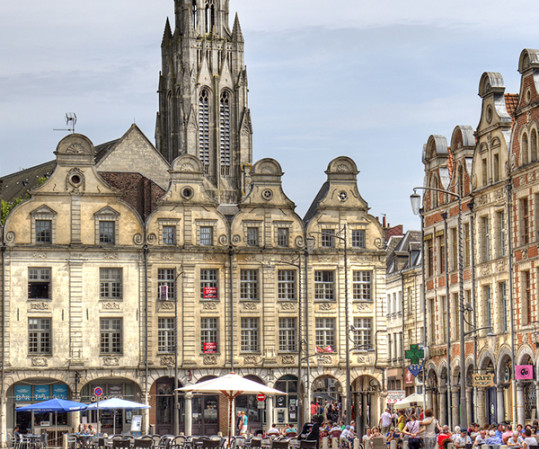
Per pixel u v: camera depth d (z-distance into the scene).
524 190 81.75
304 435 73.31
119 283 107.81
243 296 110.56
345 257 107.88
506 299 85.12
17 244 105.62
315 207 119.69
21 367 104.50
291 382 110.81
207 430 109.00
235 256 110.44
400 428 77.44
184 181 110.12
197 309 109.06
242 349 110.06
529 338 80.31
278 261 111.31
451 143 95.88
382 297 113.00
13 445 98.31
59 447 96.31
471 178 91.12
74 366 105.50
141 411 107.12
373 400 112.81
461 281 77.50
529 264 80.75
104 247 107.38
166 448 73.50
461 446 59.94
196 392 107.31
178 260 109.06
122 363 106.81
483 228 89.44
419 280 125.88
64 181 107.38
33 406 85.94
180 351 108.31
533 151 81.00
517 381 81.81
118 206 108.31
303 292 111.69
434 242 98.44
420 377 108.88
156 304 108.31
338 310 112.19
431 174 99.81
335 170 113.75
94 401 106.44
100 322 106.88
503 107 87.31
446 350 95.19
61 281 106.38
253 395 110.62
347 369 101.25
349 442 73.56
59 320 105.88
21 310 105.19
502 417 85.00
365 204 113.69
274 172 112.31
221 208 127.50
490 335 74.19
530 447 55.81
